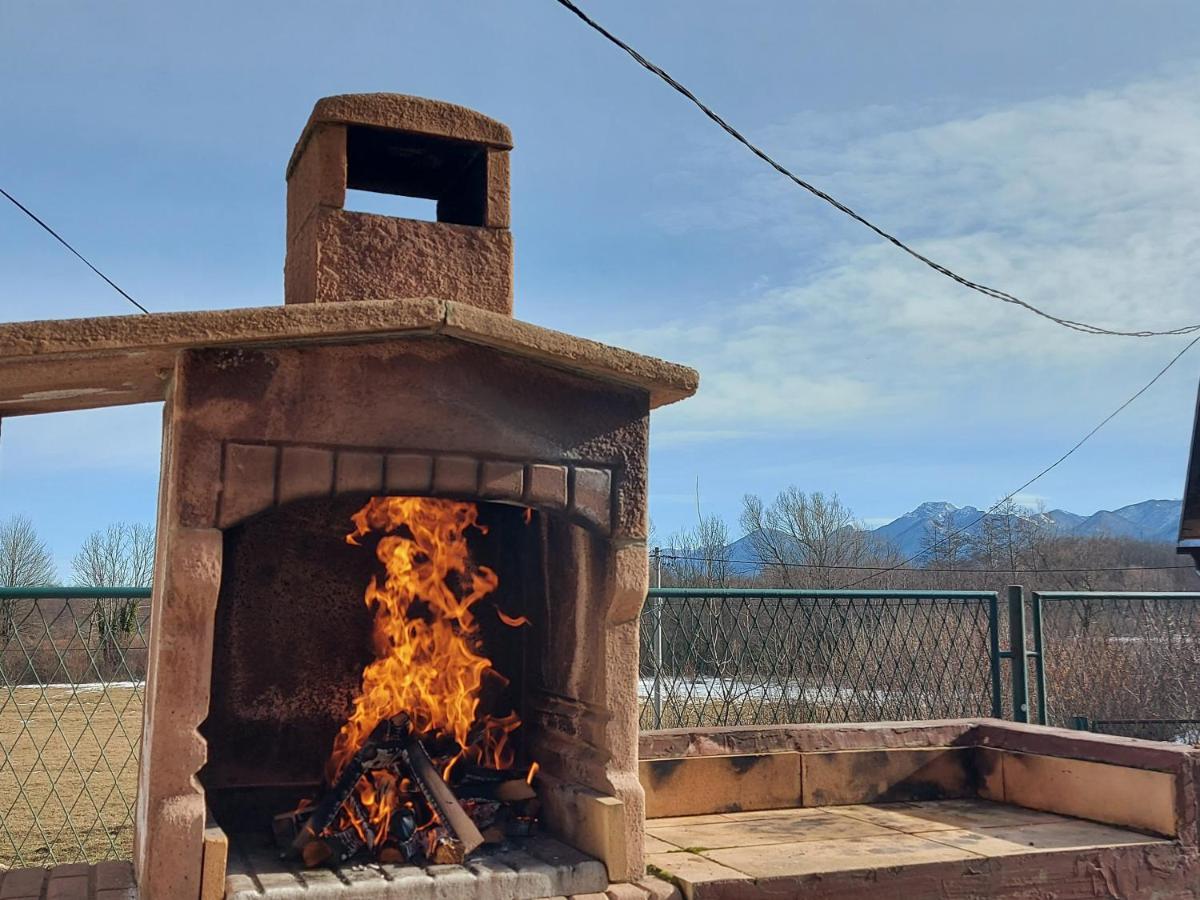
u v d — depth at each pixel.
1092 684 8.23
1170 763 4.38
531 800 4.25
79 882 3.70
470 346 3.66
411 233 4.25
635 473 3.89
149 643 3.83
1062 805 4.90
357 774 3.78
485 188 4.45
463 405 3.62
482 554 4.79
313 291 4.06
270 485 3.34
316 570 4.42
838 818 4.82
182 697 3.20
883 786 5.24
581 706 4.12
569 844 3.94
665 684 6.07
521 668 4.80
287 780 4.26
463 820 3.75
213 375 3.32
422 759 3.87
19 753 10.54
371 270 4.15
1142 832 4.49
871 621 6.38
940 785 5.34
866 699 6.29
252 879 3.38
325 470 3.41
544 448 3.74
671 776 4.87
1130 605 8.32
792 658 6.16
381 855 3.64
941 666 6.55
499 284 4.38
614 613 3.89
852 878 3.74
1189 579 27.17
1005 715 7.06
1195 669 8.24
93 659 6.09
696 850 4.10
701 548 15.84
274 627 4.32
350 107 4.15
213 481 3.28
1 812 7.81
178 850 3.13
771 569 25.44
